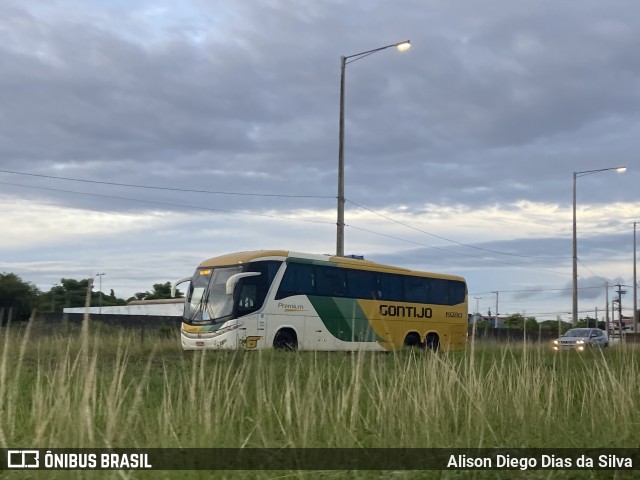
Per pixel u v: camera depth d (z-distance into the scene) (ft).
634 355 44.24
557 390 38.52
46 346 43.37
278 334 76.64
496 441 29.04
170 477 22.99
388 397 31.32
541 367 41.47
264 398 30.78
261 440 26.91
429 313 94.84
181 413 29.50
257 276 75.92
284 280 78.38
